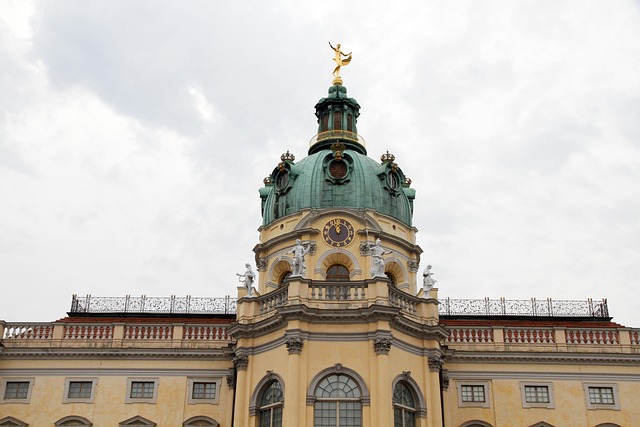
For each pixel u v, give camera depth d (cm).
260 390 3703
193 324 4356
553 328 4391
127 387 4219
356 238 4169
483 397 4238
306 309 3606
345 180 4366
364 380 3531
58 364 4269
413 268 4362
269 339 3759
